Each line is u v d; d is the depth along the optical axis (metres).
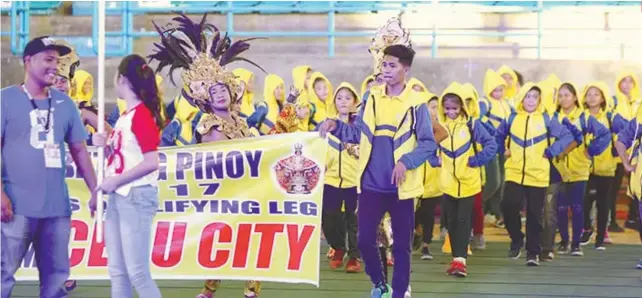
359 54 19.41
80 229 8.96
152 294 6.98
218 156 8.81
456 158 10.98
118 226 7.01
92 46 18.97
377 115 8.21
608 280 10.75
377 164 8.17
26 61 7.08
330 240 11.33
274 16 20.03
